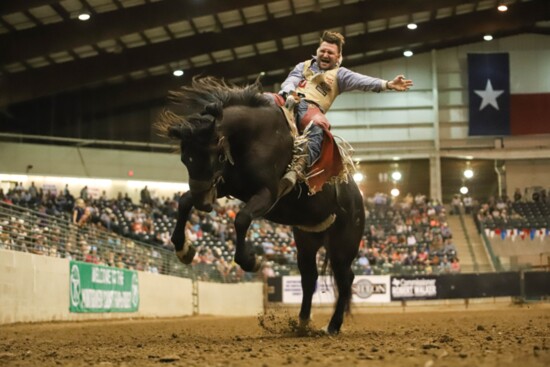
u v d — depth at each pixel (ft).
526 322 57.98
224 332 53.62
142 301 115.85
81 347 34.04
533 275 148.66
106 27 146.10
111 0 142.00
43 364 23.24
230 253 157.28
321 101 37.35
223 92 34.12
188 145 31.60
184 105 34.35
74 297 92.48
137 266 120.37
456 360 20.07
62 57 163.02
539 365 18.42
